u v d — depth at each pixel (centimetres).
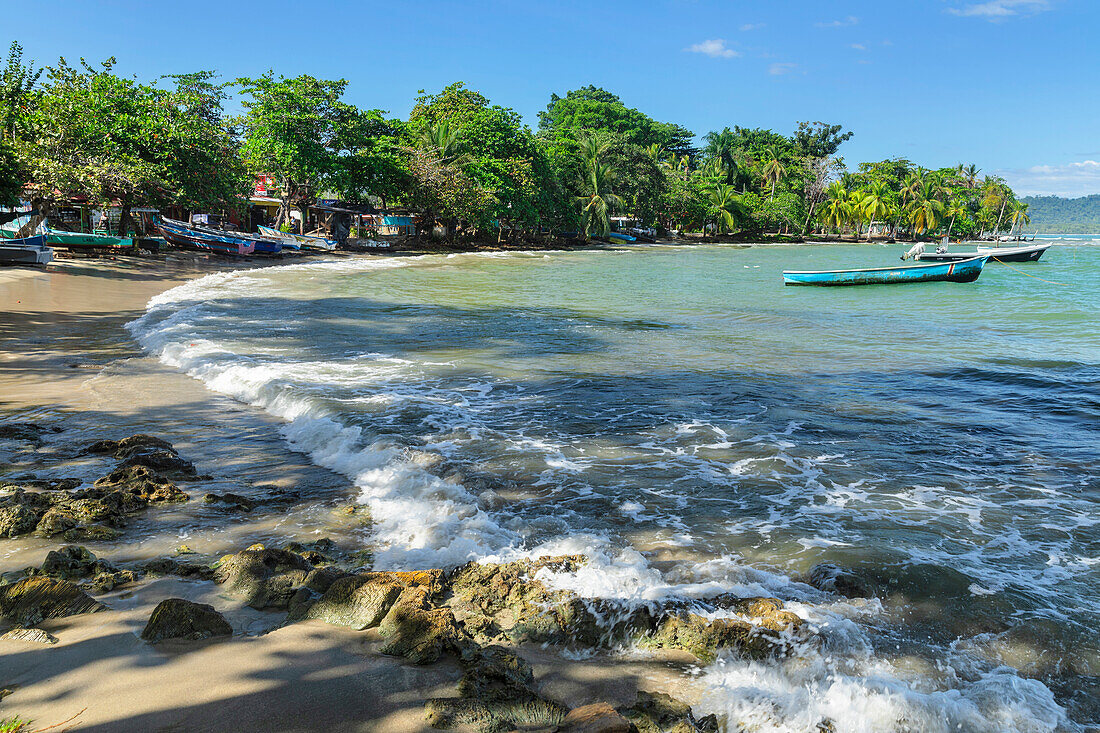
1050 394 1111
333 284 2953
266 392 1042
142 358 1330
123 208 3669
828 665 407
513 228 7025
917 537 586
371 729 344
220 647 419
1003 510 650
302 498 674
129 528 598
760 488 703
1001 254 5753
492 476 725
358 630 441
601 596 468
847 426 930
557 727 344
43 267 2611
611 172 7912
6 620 447
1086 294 2900
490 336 1688
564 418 955
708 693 387
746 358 1427
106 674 386
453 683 384
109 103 3688
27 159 2862
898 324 1989
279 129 4925
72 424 895
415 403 1011
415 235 6297
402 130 6191
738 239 10331
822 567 522
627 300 2598
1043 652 423
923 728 355
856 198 11488
